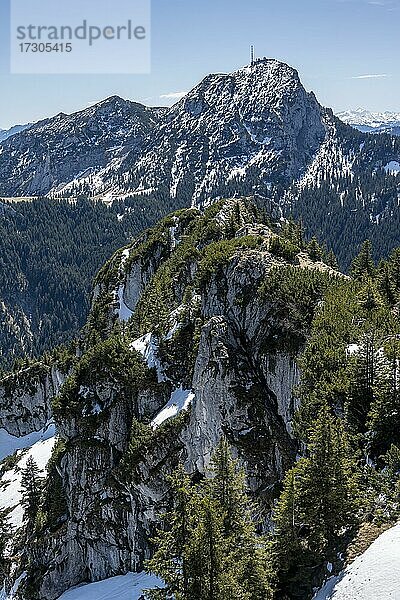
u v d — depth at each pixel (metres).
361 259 114.12
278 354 69.94
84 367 90.44
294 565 42.28
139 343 93.69
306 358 60.50
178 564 39.44
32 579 82.75
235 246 88.75
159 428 76.62
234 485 44.75
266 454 67.25
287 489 41.28
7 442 156.75
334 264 123.12
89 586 77.62
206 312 83.94
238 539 41.66
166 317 93.31
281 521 41.47
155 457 75.06
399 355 47.22
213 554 36.38
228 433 69.88
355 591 36.09
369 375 50.97
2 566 92.69
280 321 71.75
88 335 151.25
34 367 160.00
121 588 72.81
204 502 37.25
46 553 82.94
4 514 109.88
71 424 87.50
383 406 46.91
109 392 86.69
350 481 40.78
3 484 123.88
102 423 84.88
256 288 77.62
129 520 77.25
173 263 122.06
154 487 74.19
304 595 40.03
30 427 158.50
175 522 41.03
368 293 67.94
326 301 68.44
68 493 86.44
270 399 71.19
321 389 53.34
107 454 83.62
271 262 81.00
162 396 83.50
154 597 40.19
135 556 76.44
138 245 161.25
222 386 72.06
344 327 60.59
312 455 41.53
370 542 39.41
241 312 77.19
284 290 72.56
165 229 150.25
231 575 37.12
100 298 158.00
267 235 100.56
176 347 85.38
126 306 149.25
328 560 40.38
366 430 49.31
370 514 41.72
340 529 42.00
